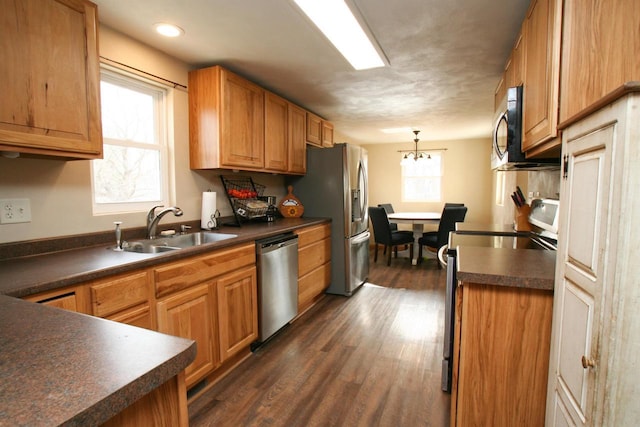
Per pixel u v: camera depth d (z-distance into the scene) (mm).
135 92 2297
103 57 2002
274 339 2682
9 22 1304
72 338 745
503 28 2047
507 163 1936
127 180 2240
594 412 750
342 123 4863
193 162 2609
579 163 886
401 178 6766
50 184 1790
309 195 3859
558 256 1046
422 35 2146
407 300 3607
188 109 2592
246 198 3156
